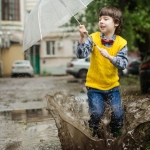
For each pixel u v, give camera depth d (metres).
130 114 5.05
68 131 4.95
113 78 4.96
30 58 42.78
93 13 26.22
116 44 4.90
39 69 43.38
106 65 4.88
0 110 11.07
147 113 4.83
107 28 4.90
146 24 24.38
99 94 4.96
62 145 5.04
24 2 41.56
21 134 7.09
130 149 4.73
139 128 4.79
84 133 4.77
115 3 22.16
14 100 14.26
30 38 4.83
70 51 43.84
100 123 4.84
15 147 6.00
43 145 6.04
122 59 4.79
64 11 4.93
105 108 4.91
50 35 43.22
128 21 23.44
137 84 19.59
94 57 4.95
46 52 43.38
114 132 5.11
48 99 5.25
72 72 31.73
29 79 31.48
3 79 32.03
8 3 40.72
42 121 8.59
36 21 4.84
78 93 15.97
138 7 23.17
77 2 4.93
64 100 5.28
